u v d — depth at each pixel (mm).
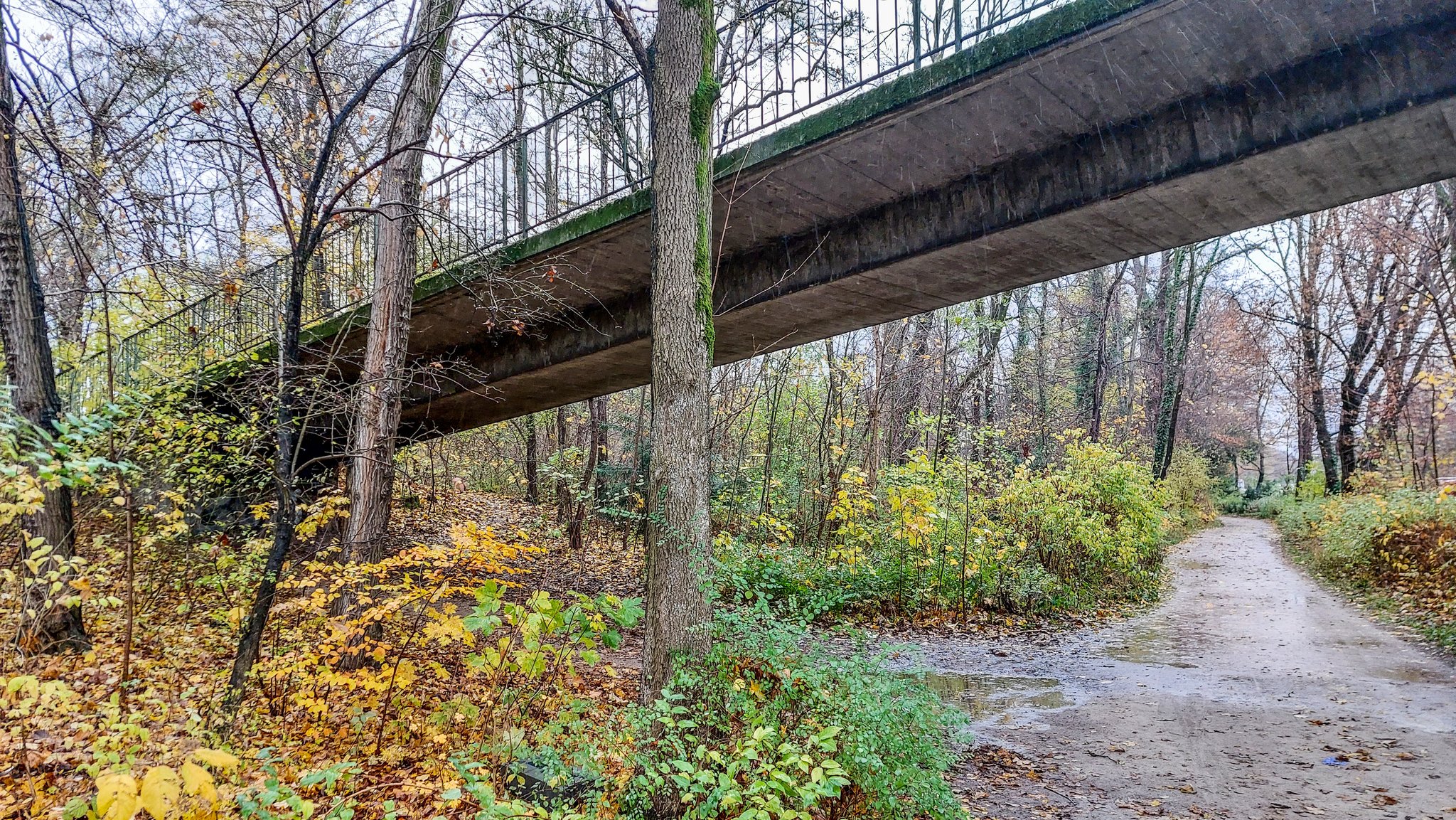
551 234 7621
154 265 6430
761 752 4234
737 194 6551
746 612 4949
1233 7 4230
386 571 6570
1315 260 19969
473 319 10031
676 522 4852
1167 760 5891
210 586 8344
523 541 6383
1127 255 6809
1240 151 4984
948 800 4484
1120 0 4340
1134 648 10289
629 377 11250
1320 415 21359
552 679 6230
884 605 12172
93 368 10406
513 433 21797
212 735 4578
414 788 4688
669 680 4707
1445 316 13727
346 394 7309
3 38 6199
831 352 15477
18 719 4801
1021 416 24375
